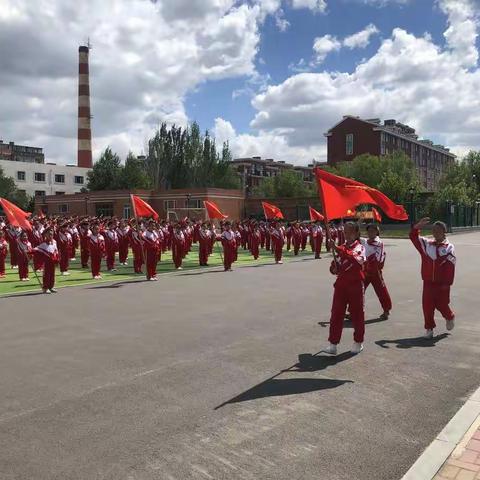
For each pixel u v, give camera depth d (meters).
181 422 5.04
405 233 48.06
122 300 12.32
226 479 3.99
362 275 7.29
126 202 61.62
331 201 8.17
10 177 74.94
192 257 25.55
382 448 4.49
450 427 4.79
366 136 82.31
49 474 4.08
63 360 7.18
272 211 30.02
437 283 8.30
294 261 23.36
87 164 91.75
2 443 4.62
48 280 13.84
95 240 17.19
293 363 6.97
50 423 5.04
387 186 56.72
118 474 4.07
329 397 5.70
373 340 8.23
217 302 11.88
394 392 5.86
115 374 6.54
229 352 7.54
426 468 4.04
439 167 102.62
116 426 4.96
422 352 7.51
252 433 4.80
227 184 77.75
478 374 6.51
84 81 90.19
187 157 74.81
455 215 53.53
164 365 6.91
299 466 4.18
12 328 9.27
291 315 10.27
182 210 59.44
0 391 5.95
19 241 16.89
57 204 67.44
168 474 4.07
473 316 10.10
